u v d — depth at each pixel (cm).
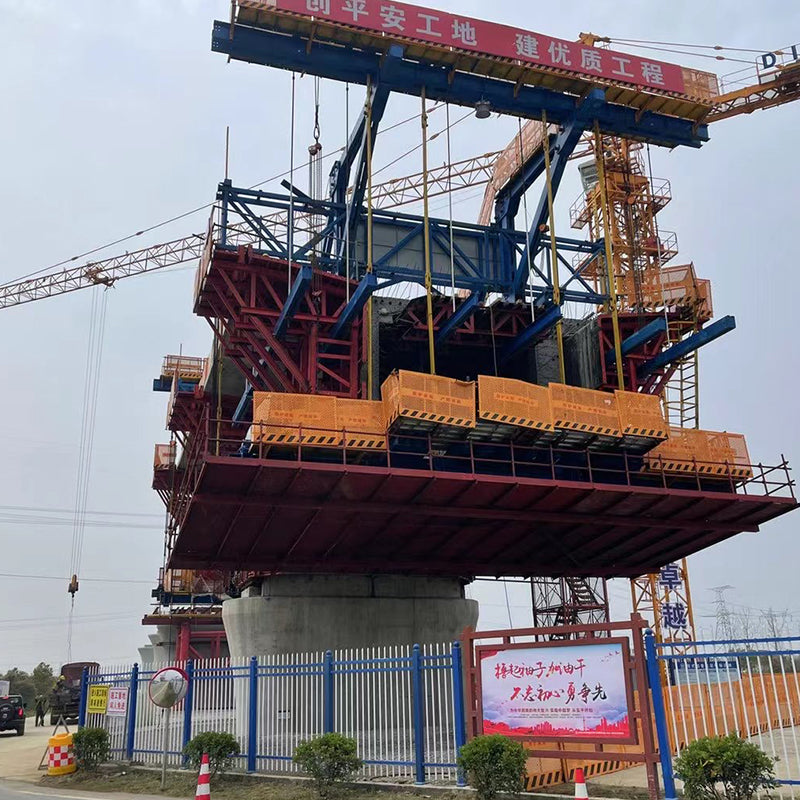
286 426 2600
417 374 2678
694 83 3503
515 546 3362
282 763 1805
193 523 2822
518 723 1439
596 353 3775
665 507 3047
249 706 1898
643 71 3422
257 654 3089
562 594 5541
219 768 1839
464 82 3309
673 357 3609
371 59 3169
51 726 4803
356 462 2739
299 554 3216
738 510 3122
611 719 1345
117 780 1955
